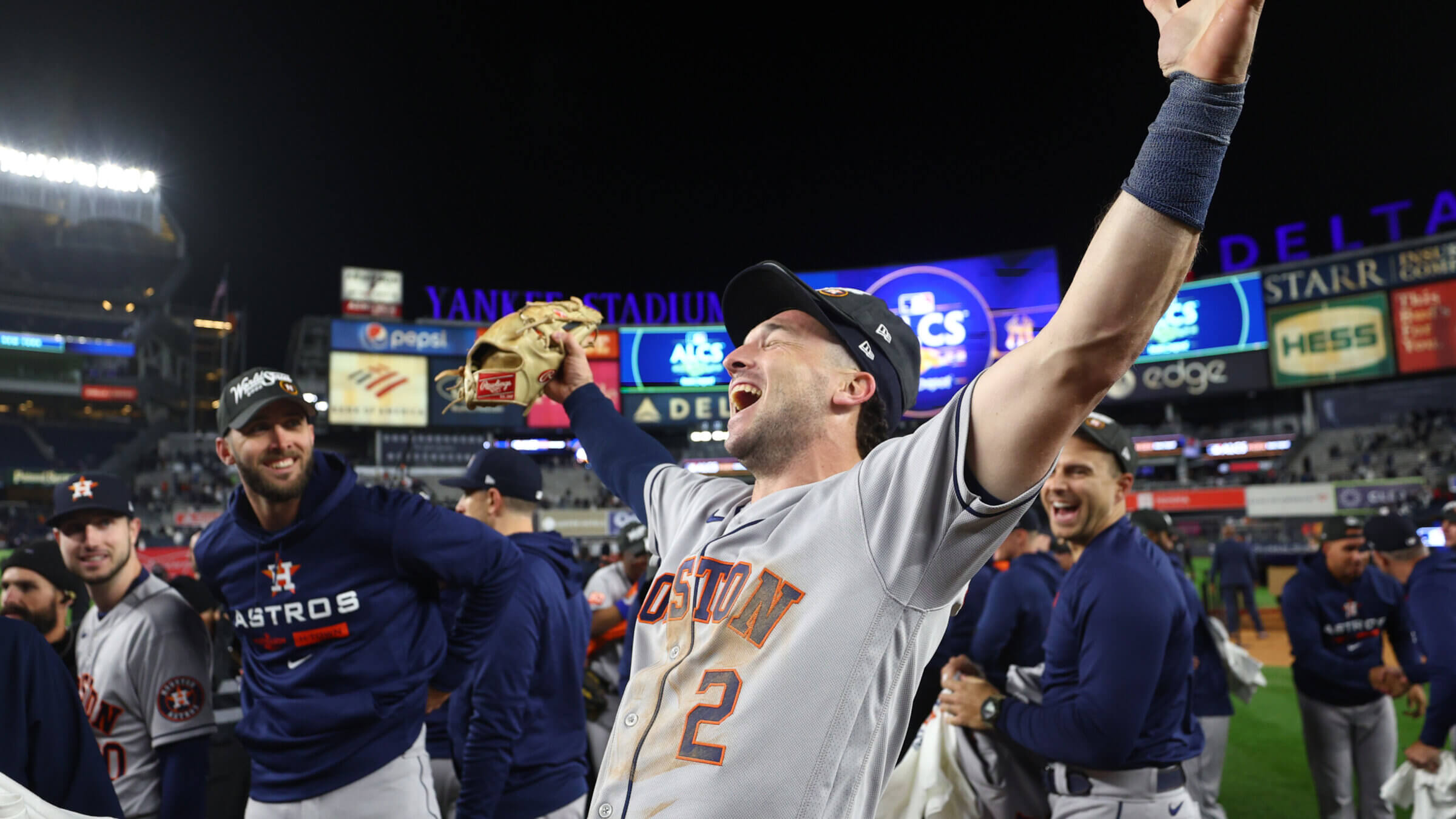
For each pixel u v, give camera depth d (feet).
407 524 8.79
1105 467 8.89
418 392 106.22
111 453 208.23
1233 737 23.15
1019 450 3.34
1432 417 112.68
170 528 110.63
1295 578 15.85
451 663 9.36
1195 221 3.02
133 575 9.60
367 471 109.60
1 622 6.02
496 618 9.57
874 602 3.70
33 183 160.04
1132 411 135.03
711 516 5.06
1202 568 74.33
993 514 3.48
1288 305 98.89
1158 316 3.13
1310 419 117.50
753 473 4.98
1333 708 15.19
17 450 200.44
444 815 12.34
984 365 102.37
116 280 181.16
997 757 10.41
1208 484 111.86
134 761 9.27
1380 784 14.96
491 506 12.64
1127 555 8.48
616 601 17.01
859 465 4.08
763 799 3.47
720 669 3.82
